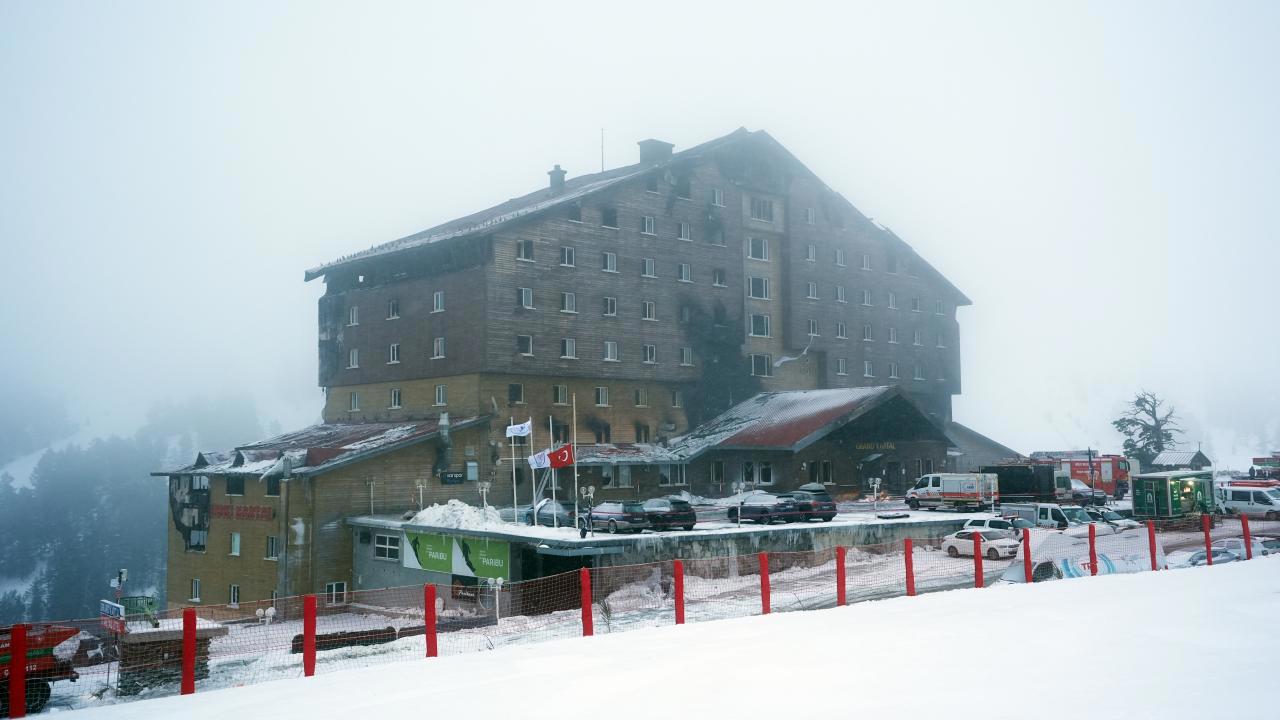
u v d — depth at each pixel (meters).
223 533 59.78
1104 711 12.48
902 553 44.50
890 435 70.50
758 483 67.38
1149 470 96.31
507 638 25.81
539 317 64.88
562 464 47.19
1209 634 17.97
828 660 16.16
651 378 70.62
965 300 94.38
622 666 16.31
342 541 54.84
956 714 12.45
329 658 24.33
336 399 74.88
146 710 14.68
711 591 35.88
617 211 70.06
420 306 67.38
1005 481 60.16
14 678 15.47
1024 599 23.17
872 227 87.75
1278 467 102.69
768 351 80.25
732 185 77.69
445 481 59.25
